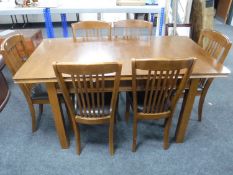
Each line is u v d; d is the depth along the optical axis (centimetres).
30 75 138
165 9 320
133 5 310
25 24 527
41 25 531
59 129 170
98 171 162
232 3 507
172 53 173
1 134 198
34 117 193
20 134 198
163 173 161
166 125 169
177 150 180
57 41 208
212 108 232
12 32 314
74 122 159
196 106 234
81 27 226
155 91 144
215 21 555
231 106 236
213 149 181
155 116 159
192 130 202
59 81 128
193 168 165
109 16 497
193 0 335
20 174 161
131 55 170
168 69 125
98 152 179
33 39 301
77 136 168
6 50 157
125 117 218
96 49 184
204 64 152
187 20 339
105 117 155
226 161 170
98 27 228
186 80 136
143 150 181
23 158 174
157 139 192
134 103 151
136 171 162
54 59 163
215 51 179
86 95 141
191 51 178
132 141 189
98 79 131
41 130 203
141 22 230
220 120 214
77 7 298
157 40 210
